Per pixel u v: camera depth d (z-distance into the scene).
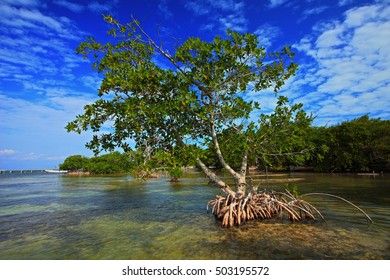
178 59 13.09
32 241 11.66
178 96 11.80
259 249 9.49
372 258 8.40
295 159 14.67
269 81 14.21
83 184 45.81
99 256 9.45
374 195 21.23
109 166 100.31
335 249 9.27
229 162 16.12
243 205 13.10
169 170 11.73
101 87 11.59
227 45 11.98
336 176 42.97
